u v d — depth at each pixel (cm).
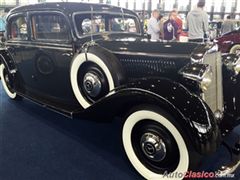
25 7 316
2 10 843
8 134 291
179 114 177
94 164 237
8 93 403
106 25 313
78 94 262
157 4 1167
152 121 198
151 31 625
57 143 273
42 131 299
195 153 181
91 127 311
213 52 216
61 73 289
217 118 225
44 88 325
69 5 281
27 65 336
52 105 293
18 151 256
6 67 363
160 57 231
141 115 200
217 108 229
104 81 241
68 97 296
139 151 216
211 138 176
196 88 204
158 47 240
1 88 472
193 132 174
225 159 240
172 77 228
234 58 248
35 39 310
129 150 219
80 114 247
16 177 218
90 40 274
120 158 247
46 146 266
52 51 289
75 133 295
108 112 227
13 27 344
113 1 1095
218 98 228
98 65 238
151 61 236
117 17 322
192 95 187
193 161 184
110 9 314
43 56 304
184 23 923
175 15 609
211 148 178
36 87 339
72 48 267
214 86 222
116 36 308
